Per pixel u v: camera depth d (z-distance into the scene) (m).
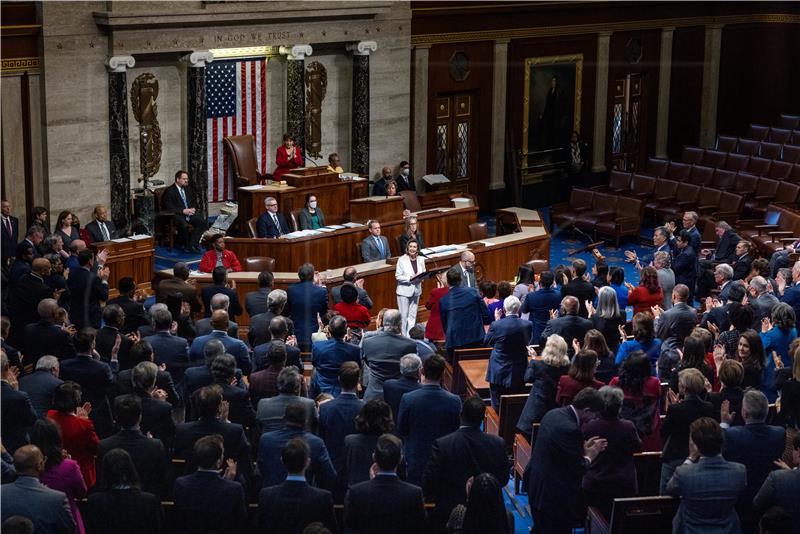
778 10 11.20
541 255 11.58
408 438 5.60
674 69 10.44
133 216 12.10
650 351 6.67
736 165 14.14
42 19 10.77
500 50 10.88
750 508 5.30
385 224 12.41
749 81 11.37
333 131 13.92
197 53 12.56
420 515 4.66
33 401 5.80
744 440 5.25
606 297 7.40
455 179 12.11
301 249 11.58
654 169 11.38
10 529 4.19
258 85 13.96
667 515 4.98
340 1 12.91
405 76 12.58
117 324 6.90
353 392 5.70
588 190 11.55
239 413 5.73
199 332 7.30
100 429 6.04
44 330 7.00
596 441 5.20
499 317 8.02
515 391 7.13
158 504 4.66
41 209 10.16
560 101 9.55
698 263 10.12
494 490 4.47
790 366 6.72
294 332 8.33
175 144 12.90
